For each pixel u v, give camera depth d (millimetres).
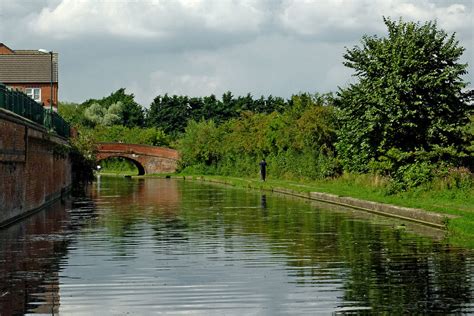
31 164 31469
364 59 39688
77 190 54312
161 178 88500
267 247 19312
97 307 12008
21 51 75062
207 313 11594
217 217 28891
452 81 36781
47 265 16266
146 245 19859
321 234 22344
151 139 122562
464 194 31453
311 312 11648
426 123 36656
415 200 31250
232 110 149125
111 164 122188
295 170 60594
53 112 43281
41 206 34938
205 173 93312
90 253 18234
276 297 12766
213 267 15969
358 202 33312
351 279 14422
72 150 59531
